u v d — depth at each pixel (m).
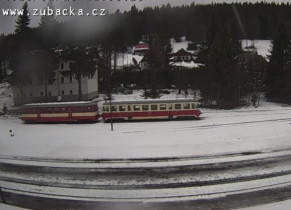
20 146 24.83
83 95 51.41
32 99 52.28
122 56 89.81
